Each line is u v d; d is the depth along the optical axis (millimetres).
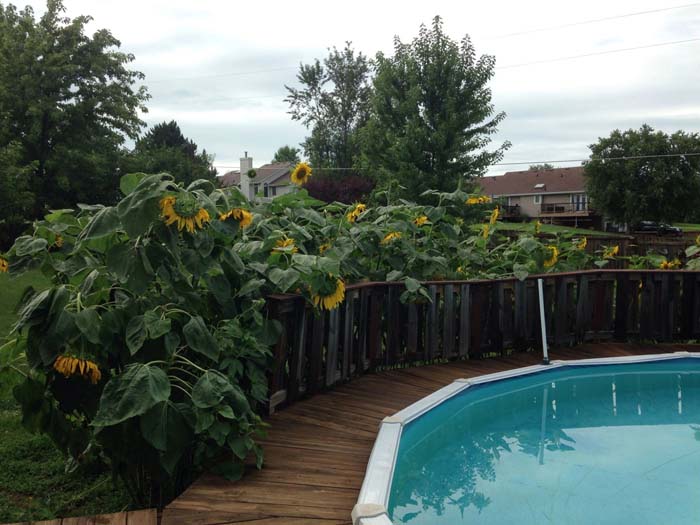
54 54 21656
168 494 3359
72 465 3600
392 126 16625
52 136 22172
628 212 39031
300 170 5996
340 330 4965
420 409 4227
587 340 6625
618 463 3863
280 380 4238
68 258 3465
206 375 2996
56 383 2980
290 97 40906
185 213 2916
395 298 5562
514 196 54531
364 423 4047
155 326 2930
